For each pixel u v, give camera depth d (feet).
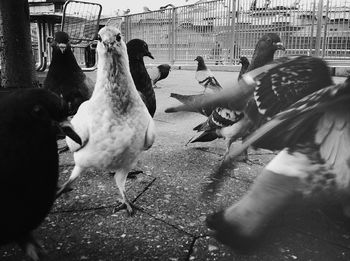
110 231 1.35
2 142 0.99
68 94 2.37
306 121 0.91
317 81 1.08
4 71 3.11
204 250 1.22
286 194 0.89
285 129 0.92
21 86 3.14
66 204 1.56
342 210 1.25
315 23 6.33
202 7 7.84
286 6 6.61
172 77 6.54
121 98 1.40
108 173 1.92
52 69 2.38
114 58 1.37
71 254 1.19
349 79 0.74
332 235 1.29
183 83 5.62
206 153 2.31
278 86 1.12
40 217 1.11
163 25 8.43
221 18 7.55
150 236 1.32
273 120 0.86
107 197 1.64
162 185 1.78
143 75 2.21
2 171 0.98
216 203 1.57
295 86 1.11
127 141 1.42
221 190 1.69
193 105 1.14
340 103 0.84
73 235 1.31
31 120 1.01
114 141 1.40
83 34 5.40
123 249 1.23
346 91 0.74
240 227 0.84
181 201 1.61
